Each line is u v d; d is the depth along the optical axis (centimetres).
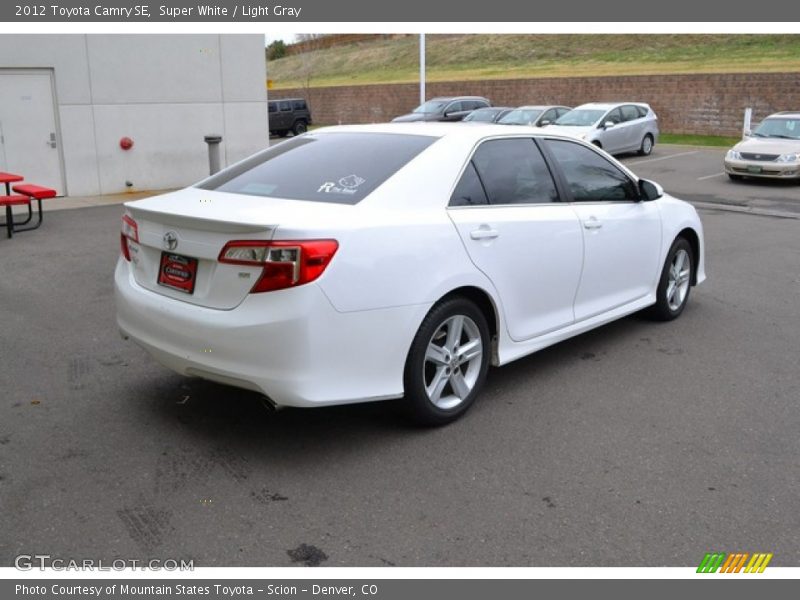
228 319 358
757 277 801
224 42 1489
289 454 391
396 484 363
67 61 1324
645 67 3594
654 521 336
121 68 1380
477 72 4344
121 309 421
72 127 1349
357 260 363
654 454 397
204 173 1516
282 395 354
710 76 2802
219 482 363
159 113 1438
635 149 2194
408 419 421
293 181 421
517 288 455
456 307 414
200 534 323
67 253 877
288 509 341
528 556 312
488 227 429
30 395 462
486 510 342
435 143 437
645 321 638
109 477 366
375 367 376
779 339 590
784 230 1096
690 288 698
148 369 509
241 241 354
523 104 3462
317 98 4375
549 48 4656
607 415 445
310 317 349
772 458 394
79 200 1325
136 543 316
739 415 447
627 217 551
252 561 307
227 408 447
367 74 5169
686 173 1822
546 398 468
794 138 1658
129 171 1425
